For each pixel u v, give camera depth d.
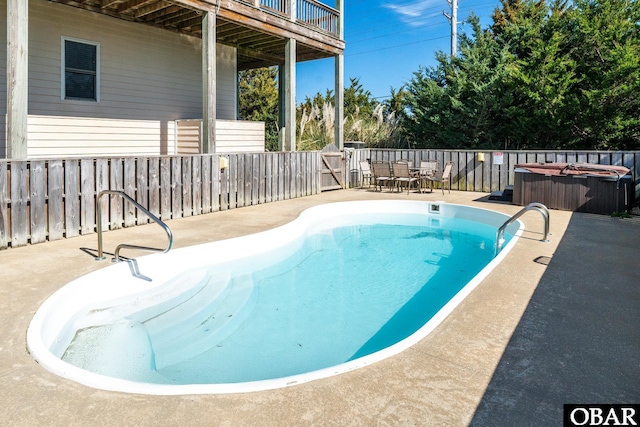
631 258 5.03
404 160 12.36
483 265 6.19
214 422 2.04
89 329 3.95
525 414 2.10
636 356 2.71
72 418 2.07
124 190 6.54
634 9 12.42
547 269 4.59
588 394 2.29
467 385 2.36
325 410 2.13
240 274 5.71
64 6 8.77
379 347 3.71
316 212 8.80
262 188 9.41
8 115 5.75
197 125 10.01
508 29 15.41
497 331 3.06
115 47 9.66
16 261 4.66
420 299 4.89
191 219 7.39
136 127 10.09
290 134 10.64
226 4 8.70
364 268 6.02
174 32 10.80
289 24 10.29
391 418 2.06
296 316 4.37
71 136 8.87
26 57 5.74
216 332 3.97
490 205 9.22
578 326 3.16
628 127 12.32
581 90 12.42
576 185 8.41
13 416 2.09
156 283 4.83
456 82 15.27
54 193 5.63
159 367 3.30
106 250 5.18
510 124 14.25
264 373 3.25
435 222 8.99
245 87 25.19
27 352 2.74
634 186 8.65
